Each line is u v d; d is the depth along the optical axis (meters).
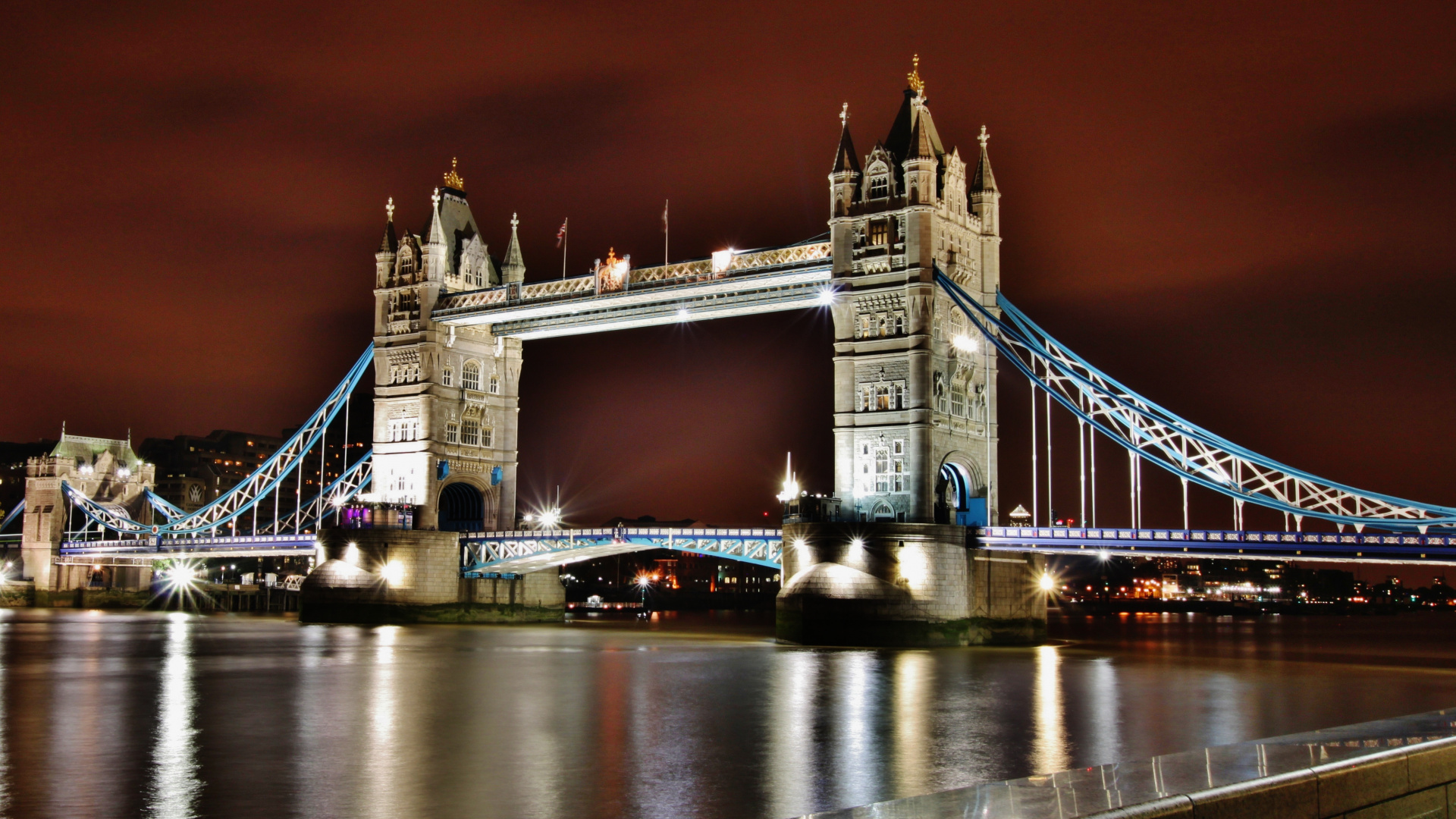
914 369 99.00
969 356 105.00
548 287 122.00
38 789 37.78
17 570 184.88
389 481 130.00
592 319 120.69
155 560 180.50
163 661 80.19
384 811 35.03
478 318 125.75
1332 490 86.06
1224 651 109.56
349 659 82.00
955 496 106.56
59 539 179.88
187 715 53.44
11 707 56.09
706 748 45.50
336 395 139.12
